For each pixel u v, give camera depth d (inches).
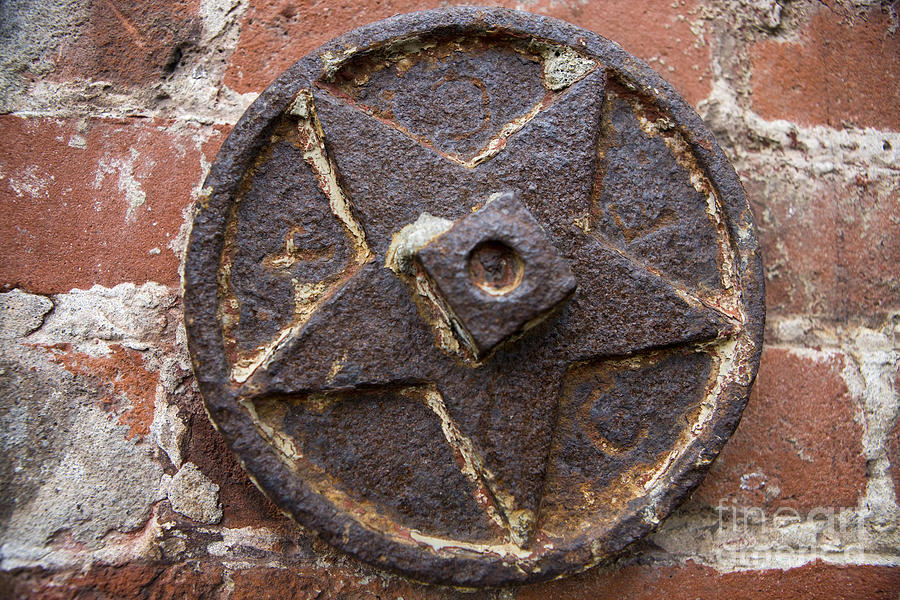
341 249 14.9
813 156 16.8
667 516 14.8
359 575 15.4
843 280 16.6
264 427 14.6
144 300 15.5
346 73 15.0
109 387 15.3
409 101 15.1
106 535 15.1
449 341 14.7
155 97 15.9
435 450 14.8
